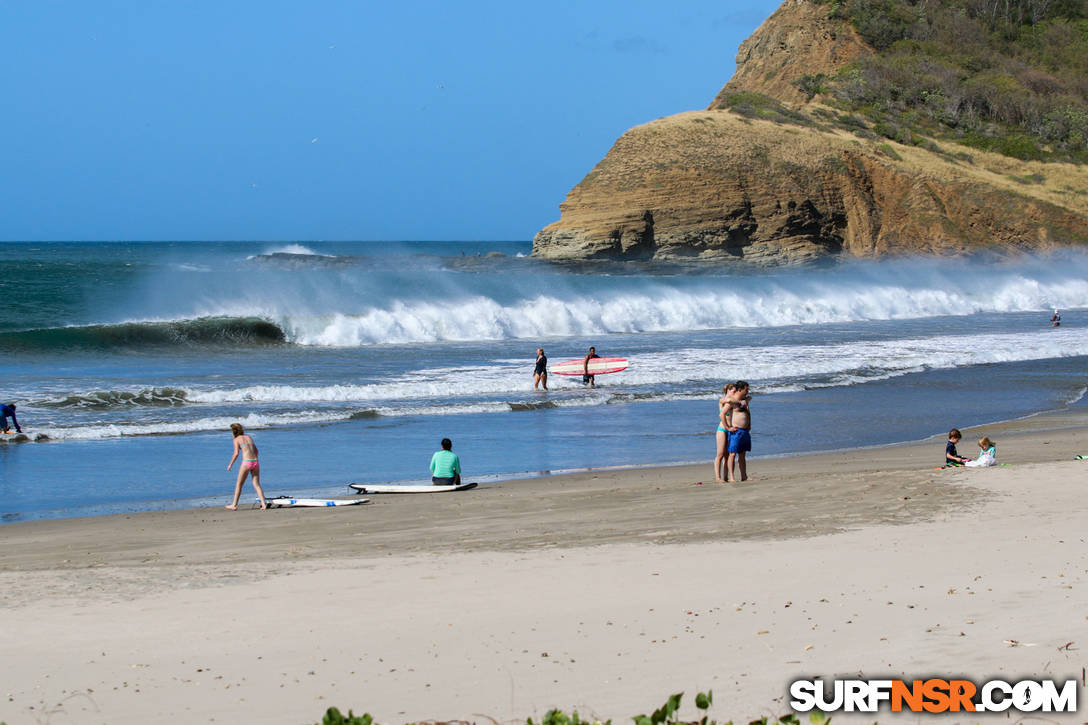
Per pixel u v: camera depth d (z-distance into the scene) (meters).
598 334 81.56
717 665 10.36
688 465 31.08
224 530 21.53
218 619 12.91
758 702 9.29
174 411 42.16
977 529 17.08
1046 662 10.10
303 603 13.62
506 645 11.32
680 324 89.06
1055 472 23.27
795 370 56.38
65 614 13.37
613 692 9.66
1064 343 71.50
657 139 195.62
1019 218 188.75
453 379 52.38
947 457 27.78
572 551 16.84
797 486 23.41
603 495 24.22
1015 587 12.96
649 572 14.77
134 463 31.92
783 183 189.75
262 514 23.81
